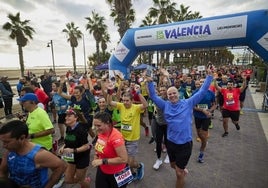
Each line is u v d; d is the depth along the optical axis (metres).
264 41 8.89
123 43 12.39
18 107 11.05
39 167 1.84
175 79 9.59
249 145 5.82
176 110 3.27
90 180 3.99
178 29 10.58
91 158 4.99
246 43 9.48
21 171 1.85
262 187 3.73
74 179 3.19
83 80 8.26
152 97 3.50
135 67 20.39
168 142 3.34
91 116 5.28
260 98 15.40
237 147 5.67
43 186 1.94
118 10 16.11
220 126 7.83
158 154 4.46
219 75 9.91
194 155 5.15
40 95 5.54
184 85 8.62
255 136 6.60
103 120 2.42
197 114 4.73
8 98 9.28
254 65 29.19
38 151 1.84
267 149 5.52
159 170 4.40
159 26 11.32
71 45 39.94
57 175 1.93
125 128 3.84
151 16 29.58
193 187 3.74
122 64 12.70
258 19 8.90
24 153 1.83
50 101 8.05
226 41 9.70
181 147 3.19
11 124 1.75
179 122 3.19
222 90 6.68
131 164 3.83
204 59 31.61
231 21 9.38
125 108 3.94
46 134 3.20
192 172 4.30
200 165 4.62
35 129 3.16
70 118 3.06
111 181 2.56
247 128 7.49
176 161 3.24
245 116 9.48
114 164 2.39
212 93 5.02
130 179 2.67
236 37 9.42
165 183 3.88
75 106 5.13
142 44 11.82
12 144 1.74
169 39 10.89
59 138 6.41
